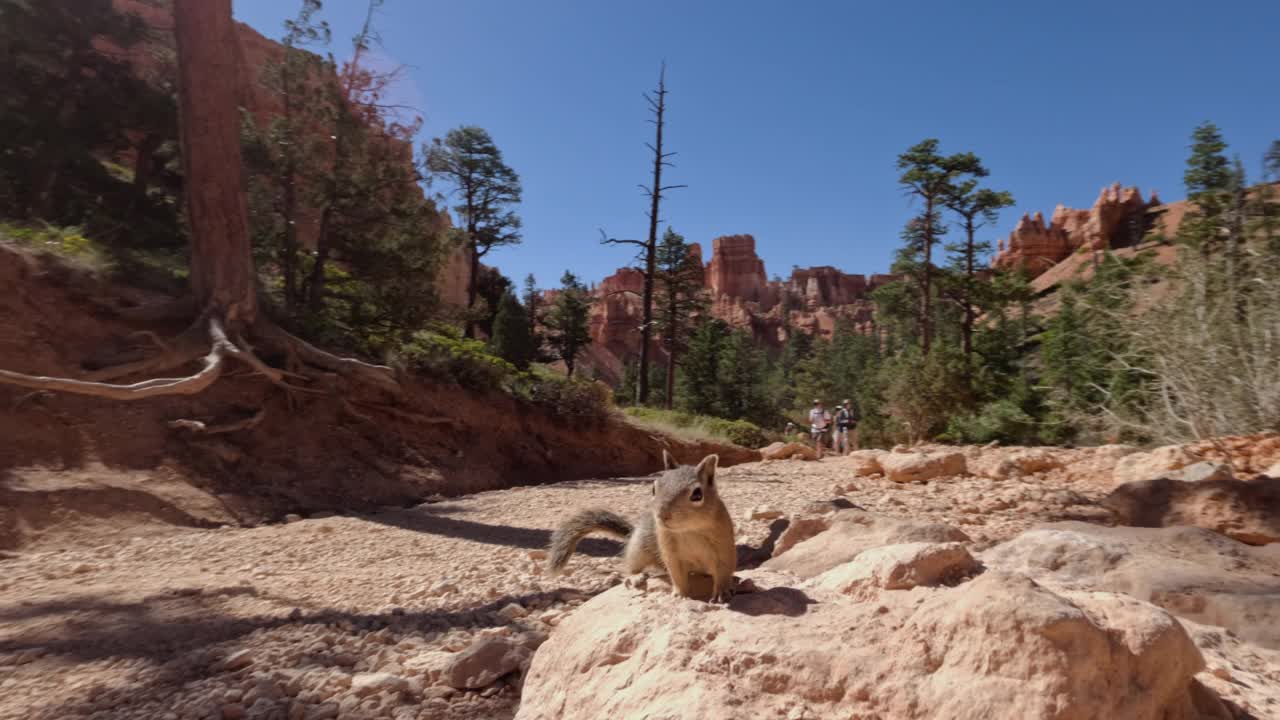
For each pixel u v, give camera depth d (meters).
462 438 18.11
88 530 9.22
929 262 42.56
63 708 3.84
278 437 13.61
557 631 3.60
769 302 194.38
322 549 8.27
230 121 13.95
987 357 40.03
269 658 4.53
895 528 5.38
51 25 20.48
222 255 13.87
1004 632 2.39
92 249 14.55
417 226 19.03
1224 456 9.85
